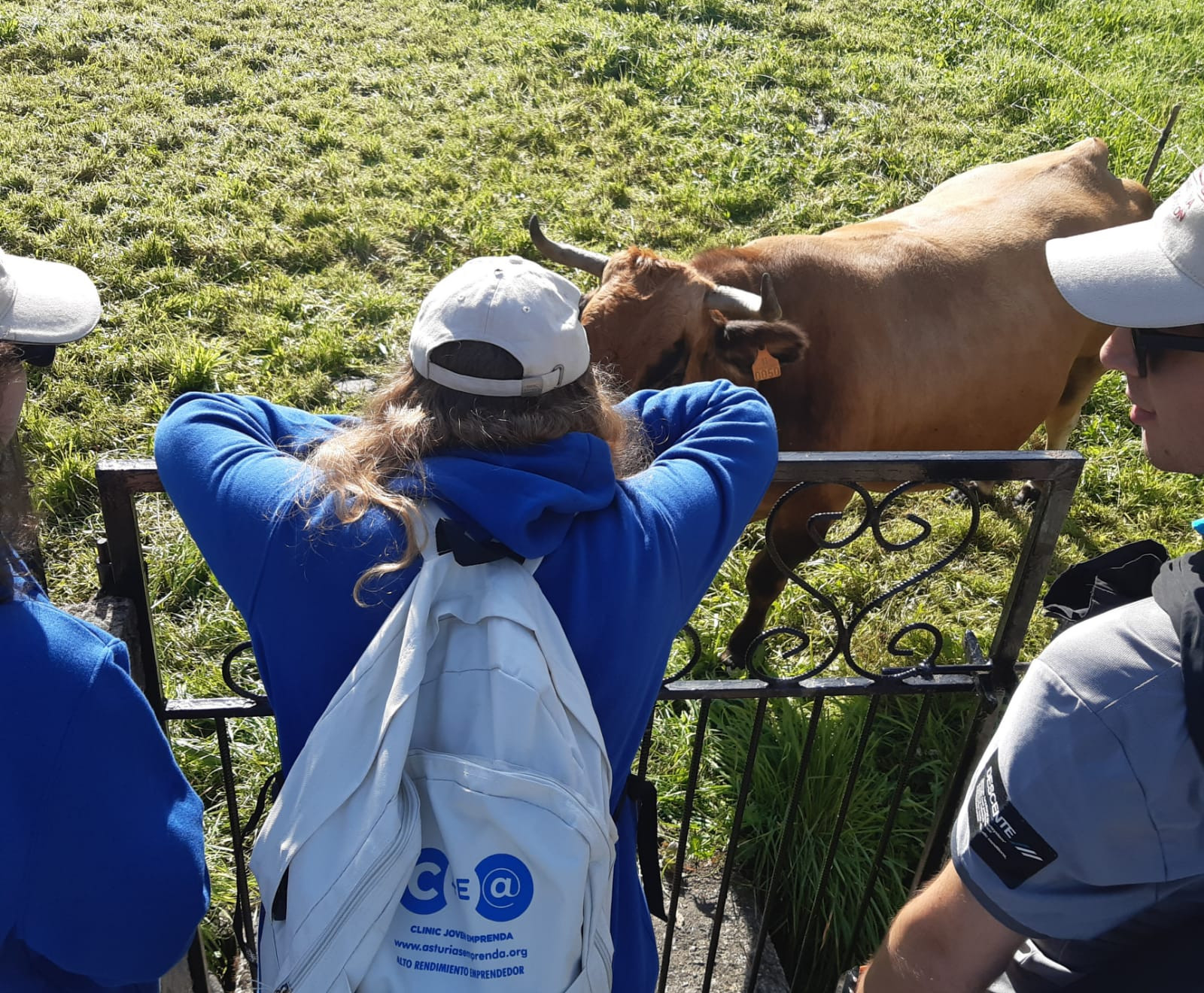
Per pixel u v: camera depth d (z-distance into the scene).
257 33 9.27
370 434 1.31
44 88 8.03
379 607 1.22
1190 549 4.72
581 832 1.13
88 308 1.34
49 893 1.09
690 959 2.83
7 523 1.15
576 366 1.32
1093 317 1.30
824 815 3.12
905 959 1.34
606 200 6.95
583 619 1.24
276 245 6.24
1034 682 1.17
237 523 1.26
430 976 1.12
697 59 9.02
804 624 4.14
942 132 8.16
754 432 1.50
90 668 1.11
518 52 9.02
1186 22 11.13
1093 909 1.19
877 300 4.03
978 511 2.01
